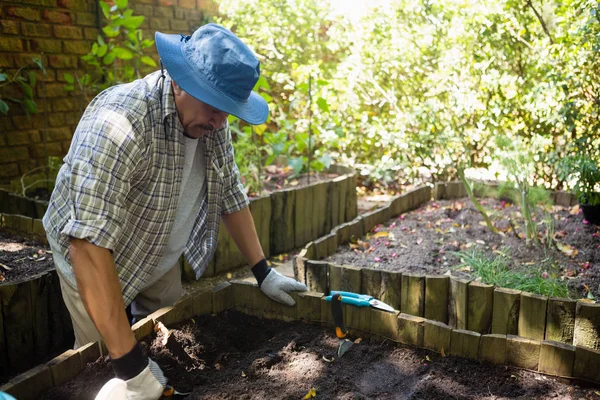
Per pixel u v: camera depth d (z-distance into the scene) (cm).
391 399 181
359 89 545
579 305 225
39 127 429
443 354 203
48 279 258
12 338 246
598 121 383
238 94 162
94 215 156
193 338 215
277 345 218
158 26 512
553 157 392
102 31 461
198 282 351
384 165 496
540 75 448
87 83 436
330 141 502
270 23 585
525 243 333
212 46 159
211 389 187
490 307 245
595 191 344
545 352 188
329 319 226
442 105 428
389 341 213
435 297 256
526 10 429
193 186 210
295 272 293
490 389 184
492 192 435
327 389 187
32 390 170
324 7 581
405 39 512
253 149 472
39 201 361
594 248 323
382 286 263
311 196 412
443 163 472
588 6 352
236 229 231
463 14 454
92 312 156
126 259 191
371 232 366
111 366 187
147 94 173
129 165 165
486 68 441
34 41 417
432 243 340
